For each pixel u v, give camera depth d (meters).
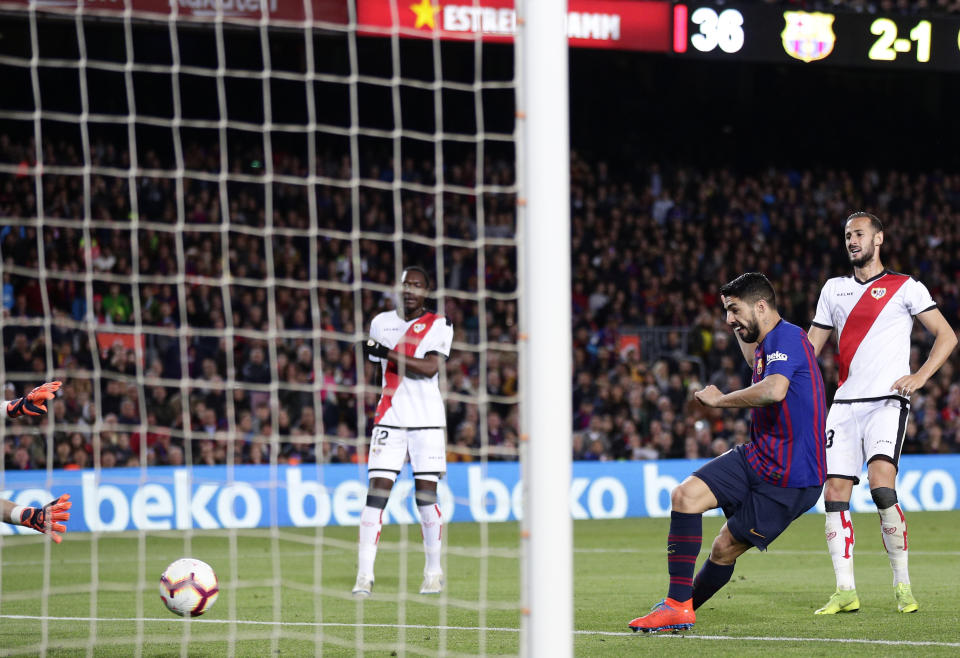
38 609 22.70
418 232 66.06
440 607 22.41
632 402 54.06
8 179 59.94
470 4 51.41
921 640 17.77
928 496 48.75
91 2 47.06
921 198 76.00
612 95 77.69
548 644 12.01
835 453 21.66
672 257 68.44
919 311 21.58
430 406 24.16
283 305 57.69
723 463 18.78
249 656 17.14
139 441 46.31
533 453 12.21
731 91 79.19
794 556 32.62
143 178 63.50
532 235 12.35
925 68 57.06
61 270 56.19
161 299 55.97
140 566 31.23
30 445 44.25
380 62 74.00
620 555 33.25
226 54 70.62
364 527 23.72
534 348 12.28
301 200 65.44
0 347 22.83
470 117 76.06
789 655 16.53
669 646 17.41
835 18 56.41
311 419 50.28
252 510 42.53
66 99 67.31
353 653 17.30
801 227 73.06
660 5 55.00
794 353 18.42
